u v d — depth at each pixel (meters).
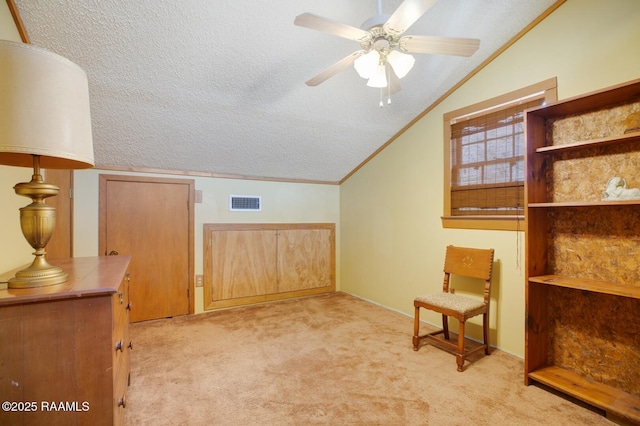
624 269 1.88
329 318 3.45
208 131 3.03
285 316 3.53
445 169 3.05
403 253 3.59
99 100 2.41
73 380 1.00
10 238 1.54
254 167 3.87
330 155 3.93
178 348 2.66
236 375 2.20
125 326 1.74
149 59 2.16
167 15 1.91
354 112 3.17
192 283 3.62
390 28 1.56
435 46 1.72
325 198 4.62
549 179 2.23
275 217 4.21
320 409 1.81
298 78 2.60
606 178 1.95
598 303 1.99
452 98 2.99
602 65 2.01
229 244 3.86
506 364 2.34
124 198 3.30
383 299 3.90
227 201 3.87
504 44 2.53
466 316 2.26
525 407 1.82
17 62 0.97
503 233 2.59
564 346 2.15
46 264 1.13
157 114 2.68
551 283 1.95
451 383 2.08
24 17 1.77
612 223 1.93
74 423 1.00
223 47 2.19
